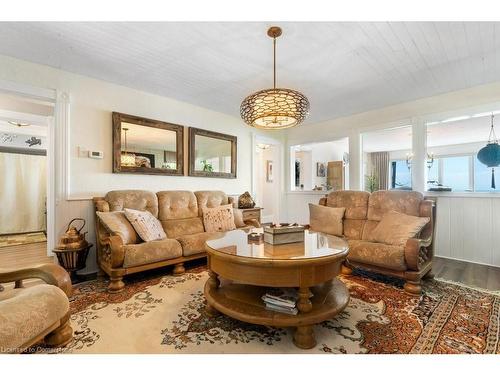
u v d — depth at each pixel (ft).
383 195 10.07
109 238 7.83
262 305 5.54
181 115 12.78
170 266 10.09
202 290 7.67
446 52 8.03
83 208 9.70
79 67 9.14
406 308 6.49
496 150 12.90
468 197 11.19
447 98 11.51
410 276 7.39
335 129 15.81
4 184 17.74
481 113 10.73
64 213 9.25
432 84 10.61
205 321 5.84
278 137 18.03
